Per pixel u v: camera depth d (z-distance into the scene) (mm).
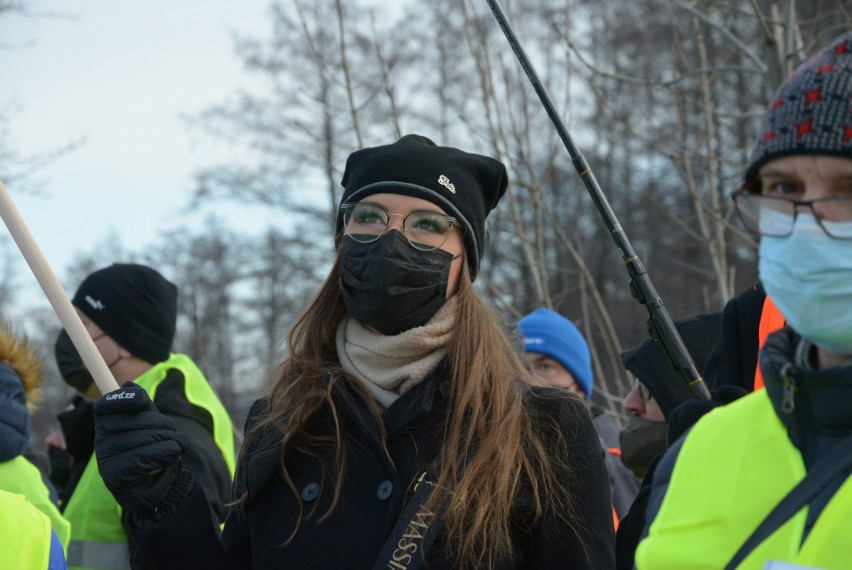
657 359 2955
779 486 1604
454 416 2373
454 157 2613
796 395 1600
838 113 1573
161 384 3557
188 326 18125
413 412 2406
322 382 2520
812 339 1625
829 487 1533
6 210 2461
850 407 1541
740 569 1570
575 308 13156
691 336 2988
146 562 2432
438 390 2471
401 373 2441
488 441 2338
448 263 2506
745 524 1612
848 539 1474
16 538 2176
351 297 2496
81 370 3902
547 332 4602
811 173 1599
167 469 2441
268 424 2557
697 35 5895
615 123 12789
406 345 2445
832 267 1570
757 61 5086
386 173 2533
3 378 3314
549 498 2326
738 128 10578
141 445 2371
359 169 2615
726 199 6730
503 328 2715
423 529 2260
